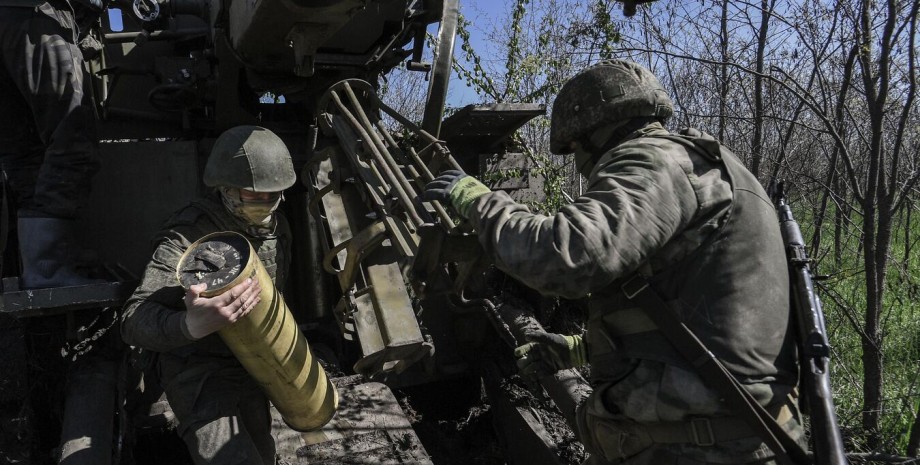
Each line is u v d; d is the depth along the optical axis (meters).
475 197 1.79
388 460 2.71
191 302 1.94
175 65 3.84
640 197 1.61
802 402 1.84
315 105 3.80
